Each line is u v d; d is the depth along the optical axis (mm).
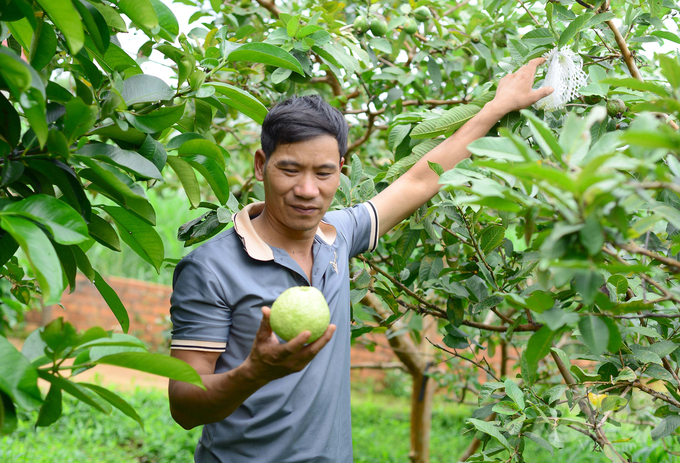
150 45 2309
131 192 1286
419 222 2158
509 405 1898
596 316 1168
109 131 1424
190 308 1553
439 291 2289
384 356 8992
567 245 1021
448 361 3785
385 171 2531
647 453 3006
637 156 1049
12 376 948
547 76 1952
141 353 1033
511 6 2781
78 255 1544
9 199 1298
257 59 1770
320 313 1269
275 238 1673
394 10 2953
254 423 1546
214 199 4512
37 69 1386
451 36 3127
